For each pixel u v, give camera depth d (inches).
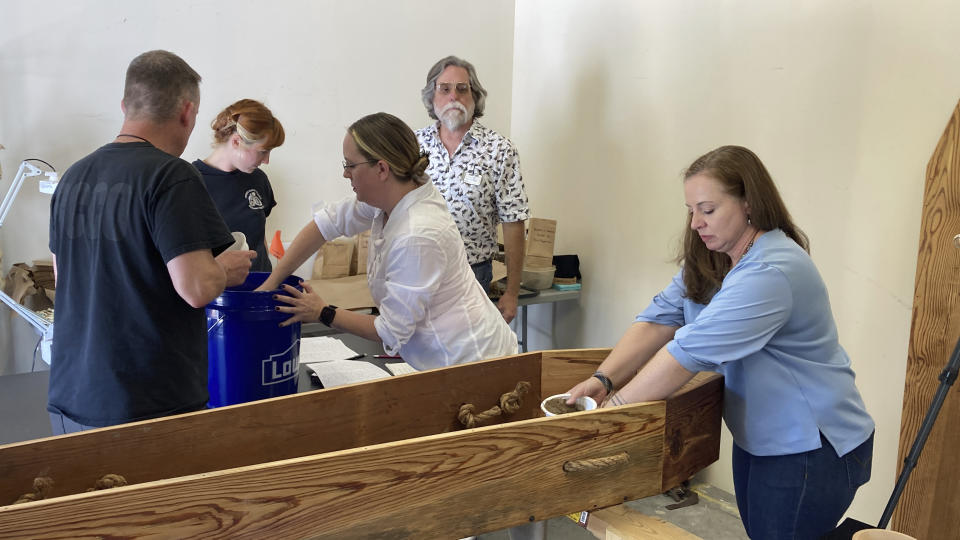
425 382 57.1
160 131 57.0
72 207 54.1
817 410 55.1
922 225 90.5
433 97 122.0
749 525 60.0
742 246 56.4
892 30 95.0
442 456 43.8
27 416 64.6
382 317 66.2
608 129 140.6
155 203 51.6
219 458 48.2
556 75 151.8
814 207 106.6
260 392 61.4
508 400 61.4
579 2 144.0
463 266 71.7
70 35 115.6
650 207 133.0
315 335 123.9
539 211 160.7
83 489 43.7
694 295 60.3
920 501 92.5
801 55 106.1
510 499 47.0
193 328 56.2
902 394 97.8
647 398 53.2
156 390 53.6
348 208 77.7
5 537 33.9
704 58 120.6
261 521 39.0
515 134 165.5
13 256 117.0
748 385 56.3
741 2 113.8
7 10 110.7
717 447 60.1
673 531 50.1
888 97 96.1
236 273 61.8
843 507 57.5
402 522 43.1
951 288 88.1
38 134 116.0
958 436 88.5
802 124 106.9
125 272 52.2
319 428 52.1
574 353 65.7
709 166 54.4
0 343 116.6
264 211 115.1
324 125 140.1
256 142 103.1
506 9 159.6
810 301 53.9
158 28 122.0
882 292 99.1
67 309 54.6
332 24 137.6
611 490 51.5
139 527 36.4
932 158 88.9
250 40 130.1
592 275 147.5
